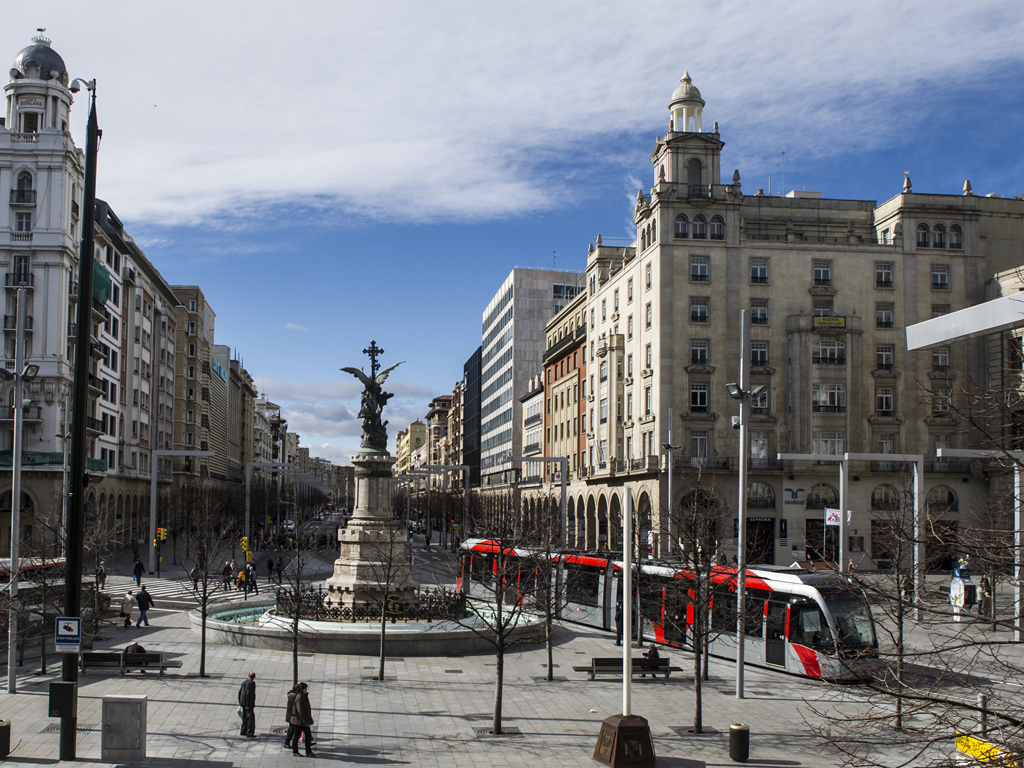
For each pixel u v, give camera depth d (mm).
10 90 67125
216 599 40281
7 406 63438
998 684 21766
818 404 63281
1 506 62500
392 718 20625
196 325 112750
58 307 64625
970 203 66500
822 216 73438
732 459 62281
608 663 25984
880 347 64938
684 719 20953
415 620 30953
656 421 63094
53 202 65188
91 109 17078
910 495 42219
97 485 71000
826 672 25172
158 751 17469
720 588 29719
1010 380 13219
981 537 13000
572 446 84938
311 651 28625
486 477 135875
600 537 74625
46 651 28234
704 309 63656
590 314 80875
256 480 150250
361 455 32938
